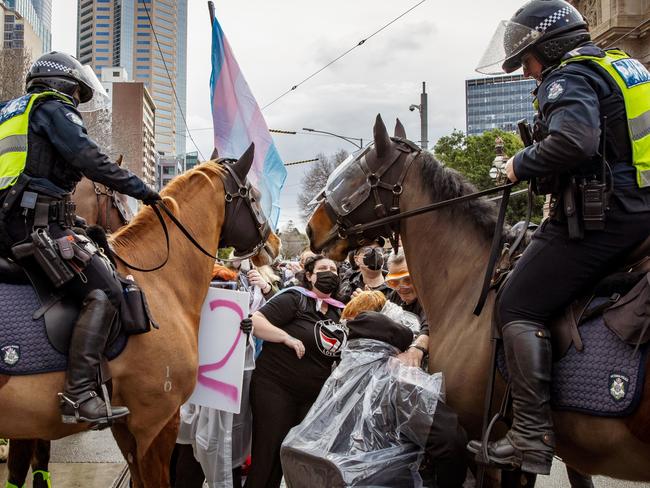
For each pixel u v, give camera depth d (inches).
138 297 128.4
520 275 104.6
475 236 124.3
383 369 118.9
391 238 135.6
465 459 112.3
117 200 212.4
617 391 92.4
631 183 97.0
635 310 92.0
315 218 140.2
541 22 105.3
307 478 113.0
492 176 455.8
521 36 106.7
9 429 117.7
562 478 201.2
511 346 102.7
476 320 117.6
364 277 223.8
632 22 769.6
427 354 133.7
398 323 126.0
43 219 117.7
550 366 100.3
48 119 119.2
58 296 119.9
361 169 132.1
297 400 155.9
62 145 118.4
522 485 120.4
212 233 154.6
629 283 96.9
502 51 110.7
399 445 113.3
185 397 140.5
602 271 100.7
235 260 163.8
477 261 122.7
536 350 99.9
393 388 115.1
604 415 93.9
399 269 183.3
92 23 5620.1
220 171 158.6
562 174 101.6
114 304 124.0
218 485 154.0
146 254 142.2
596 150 94.9
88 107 173.8
